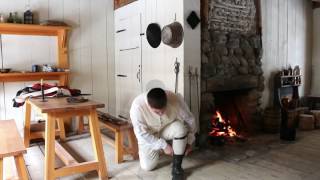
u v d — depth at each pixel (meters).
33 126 4.21
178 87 3.68
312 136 4.40
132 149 3.42
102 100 5.21
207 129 3.94
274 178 2.83
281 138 4.24
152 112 2.80
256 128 4.72
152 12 4.11
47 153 2.65
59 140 4.20
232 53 4.25
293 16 5.48
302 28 5.73
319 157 3.43
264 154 3.55
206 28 3.81
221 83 4.08
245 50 4.43
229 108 4.67
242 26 4.38
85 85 5.00
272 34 5.05
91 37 5.00
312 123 4.80
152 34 4.09
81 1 4.84
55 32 4.58
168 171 3.06
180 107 2.91
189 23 3.56
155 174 2.99
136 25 4.54
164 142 2.75
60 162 3.40
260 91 4.80
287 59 5.43
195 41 3.65
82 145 4.02
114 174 2.99
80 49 4.90
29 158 3.50
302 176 2.87
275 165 3.18
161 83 4.01
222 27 4.08
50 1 4.53
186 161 3.33
